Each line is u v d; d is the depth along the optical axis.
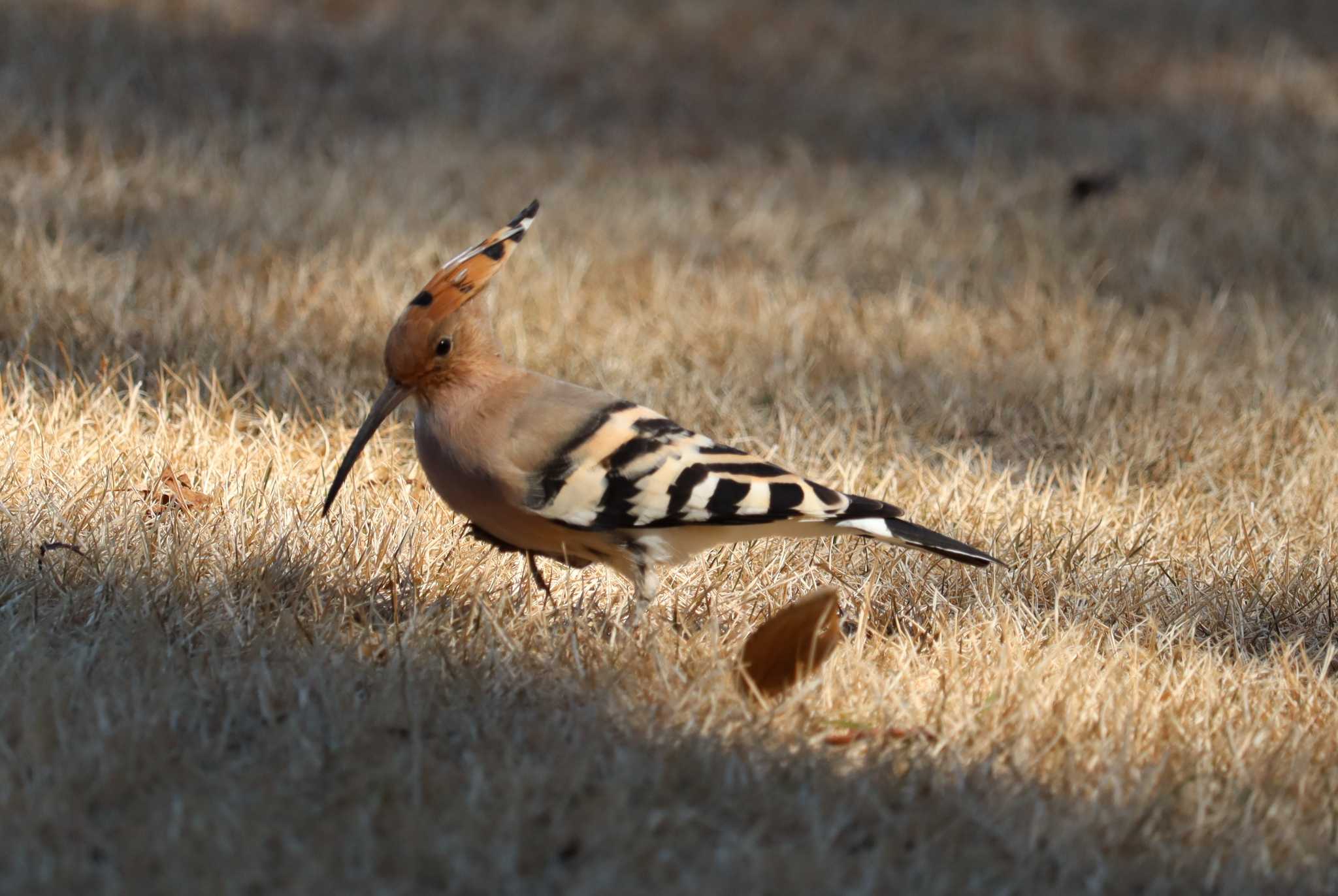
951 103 21.11
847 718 7.50
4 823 6.00
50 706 6.79
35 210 14.18
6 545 8.46
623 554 7.95
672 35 22.58
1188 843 6.57
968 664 8.17
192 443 10.32
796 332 13.45
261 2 21.53
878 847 6.29
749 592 9.03
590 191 16.86
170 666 7.35
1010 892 6.16
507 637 8.00
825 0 24.77
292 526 9.05
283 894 5.74
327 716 7.08
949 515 10.34
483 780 6.52
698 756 6.88
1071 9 25.44
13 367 11.02
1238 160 19.55
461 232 15.20
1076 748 7.24
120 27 19.58
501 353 8.12
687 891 5.92
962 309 14.73
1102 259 16.19
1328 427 11.98
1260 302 15.18
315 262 14.00
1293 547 10.14
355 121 18.17
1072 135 20.16
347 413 11.27
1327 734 7.59
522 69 20.59
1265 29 25.30
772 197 17.17
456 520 9.65
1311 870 6.45
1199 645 8.79
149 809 6.27
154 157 15.92
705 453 7.80
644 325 13.60
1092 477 11.45
